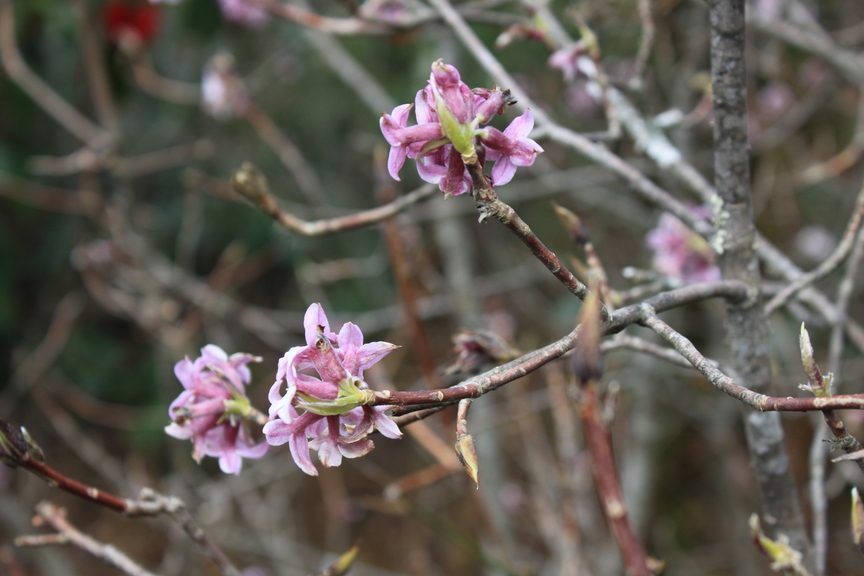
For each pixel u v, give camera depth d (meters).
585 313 0.77
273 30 5.35
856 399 0.87
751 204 1.50
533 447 4.09
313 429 1.01
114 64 4.26
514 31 2.12
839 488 2.41
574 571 2.90
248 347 6.04
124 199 4.09
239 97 3.75
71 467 5.65
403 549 5.07
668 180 3.18
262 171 6.09
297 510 5.54
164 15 4.41
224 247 6.24
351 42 5.54
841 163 3.16
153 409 5.43
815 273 1.56
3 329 5.76
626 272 1.65
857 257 1.97
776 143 4.09
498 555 2.82
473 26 4.73
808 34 3.28
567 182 3.82
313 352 0.99
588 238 1.53
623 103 2.06
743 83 1.42
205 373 1.34
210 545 1.45
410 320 2.35
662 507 5.23
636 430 3.93
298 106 6.10
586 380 0.77
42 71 5.04
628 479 3.98
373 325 4.32
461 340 1.55
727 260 1.51
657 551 4.84
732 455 4.47
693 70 3.66
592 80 2.08
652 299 1.25
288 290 6.50
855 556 4.18
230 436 1.33
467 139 0.99
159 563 5.14
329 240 6.15
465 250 4.09
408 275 2.34
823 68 4.59
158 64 5.74
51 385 5.36
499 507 3.62
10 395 5.66
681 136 3.58
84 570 5.10
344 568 1.45
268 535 4.12
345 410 0.97
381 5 2.83
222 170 6.05
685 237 2.31
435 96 0.98
